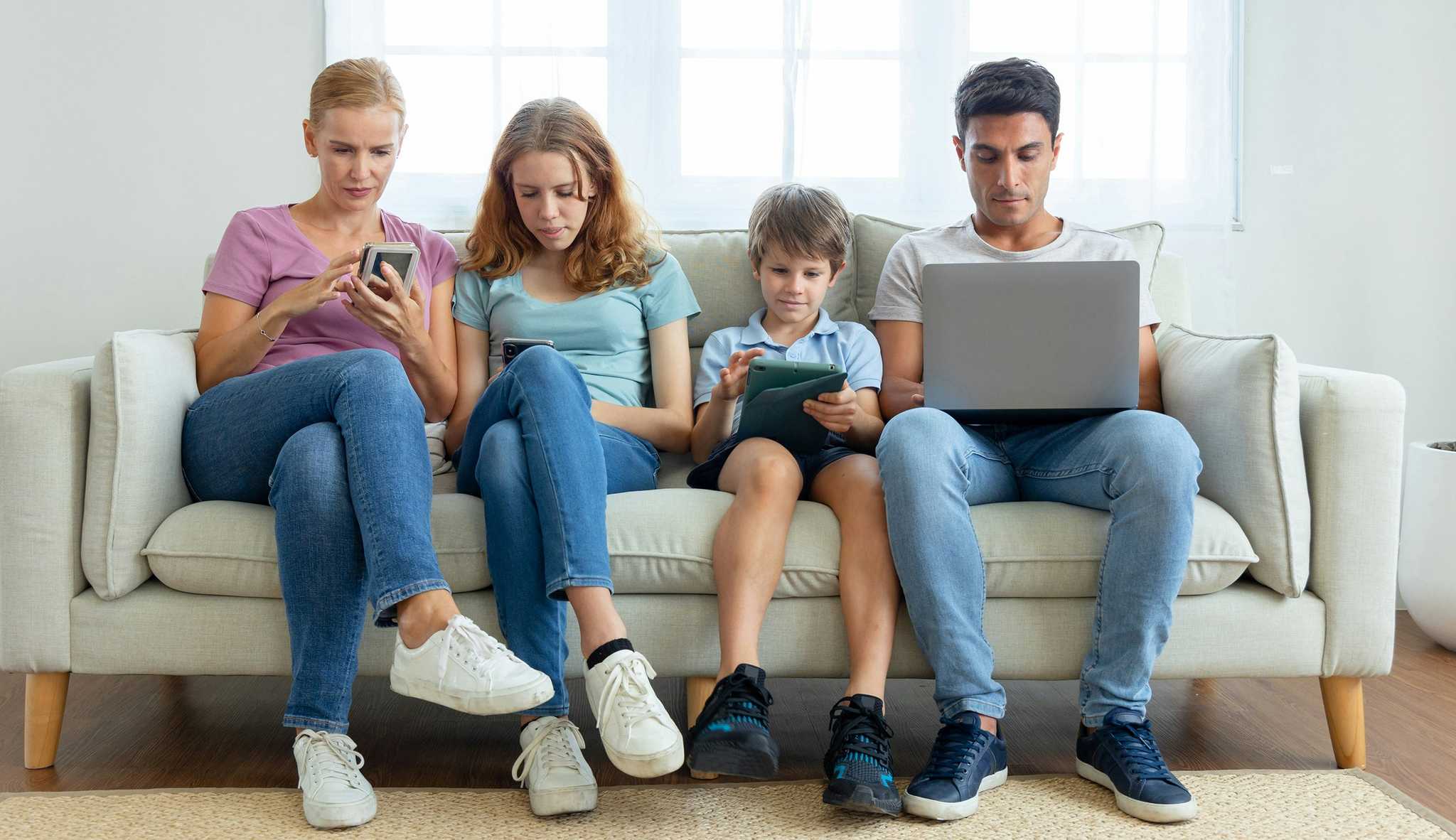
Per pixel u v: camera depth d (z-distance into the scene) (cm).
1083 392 163
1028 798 149
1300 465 159
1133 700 150
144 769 160
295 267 182
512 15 240
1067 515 159
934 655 150
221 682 205
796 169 248
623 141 246
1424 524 224
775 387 160
